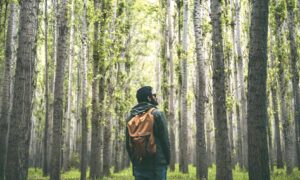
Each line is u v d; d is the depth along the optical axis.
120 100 26.19
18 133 9.91
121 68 26.48
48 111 27.55
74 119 38.03
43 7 28.58
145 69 49.28
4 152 16.78
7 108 17.27
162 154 5.08
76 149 35.66
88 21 19.91
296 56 20.95
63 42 15.23
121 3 24.45
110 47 20.72
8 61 17.73
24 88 10.05
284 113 20.66
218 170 12.06
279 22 22.94
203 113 16.45
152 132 5.07
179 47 24.12
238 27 24.17
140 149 5.01
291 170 19.56
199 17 16.72
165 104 28.08
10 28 18.02
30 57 10.26
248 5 26.52
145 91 5.36
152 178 5.07
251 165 7.84
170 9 27.59
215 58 12.45
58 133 15.09
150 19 33.34
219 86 12.33
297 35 23.20
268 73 24.53
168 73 28.78
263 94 7.91
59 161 15.10
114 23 23.14
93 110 18.95
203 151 16.28
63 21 15.27
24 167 10.01
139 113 5.18
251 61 8.00
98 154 19.86
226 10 18.84
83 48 18.67
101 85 19.89
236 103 28.25
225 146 12.10
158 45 36.44
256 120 7.84
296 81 21.09
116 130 27.14
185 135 23.41
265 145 7.82
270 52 26.67
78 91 31.41
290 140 20.08
